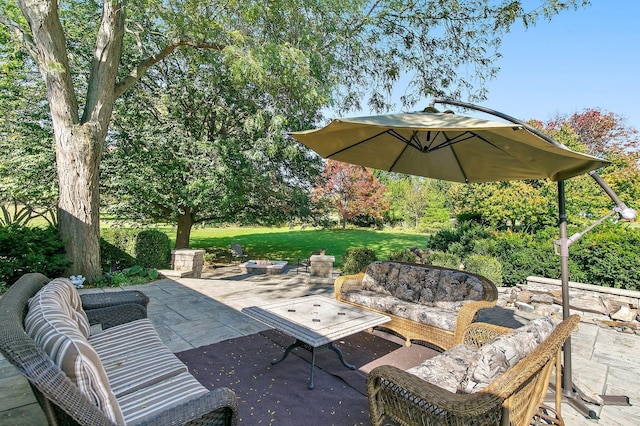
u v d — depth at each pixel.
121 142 8.76
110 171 8.66
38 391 1.25
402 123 2.16
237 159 9.33
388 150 3.72
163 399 1.71
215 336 3.83
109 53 6.07
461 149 3.38
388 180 20.77
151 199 8.89
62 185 5.91
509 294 5.62
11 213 11.85
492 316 5.09
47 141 8.05
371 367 3.23
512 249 6.15
